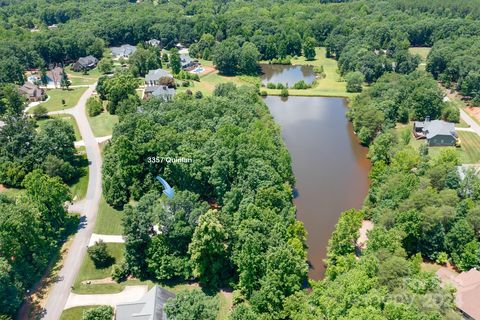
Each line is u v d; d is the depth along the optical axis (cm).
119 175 11475
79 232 10362
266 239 8450
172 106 14175
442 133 14225
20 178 11994
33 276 8919
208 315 6900
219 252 8575
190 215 9006
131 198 11538
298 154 14512
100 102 17738
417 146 14362
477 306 7631
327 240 10300
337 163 13938
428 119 15362
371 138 14950
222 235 8531
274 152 11756
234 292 8519
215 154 10831
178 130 12412
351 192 12312
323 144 15225
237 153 10725
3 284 7700
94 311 7450
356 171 13438
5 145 12375
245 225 8669
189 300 7094
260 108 15262
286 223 9331
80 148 14238
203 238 8388
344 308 6688
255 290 8206
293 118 17600
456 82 19975
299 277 8025
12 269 8231
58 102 18475
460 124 16050
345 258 8538
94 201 11556
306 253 9256
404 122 16125
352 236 9250
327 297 7181
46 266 9319
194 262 8725
